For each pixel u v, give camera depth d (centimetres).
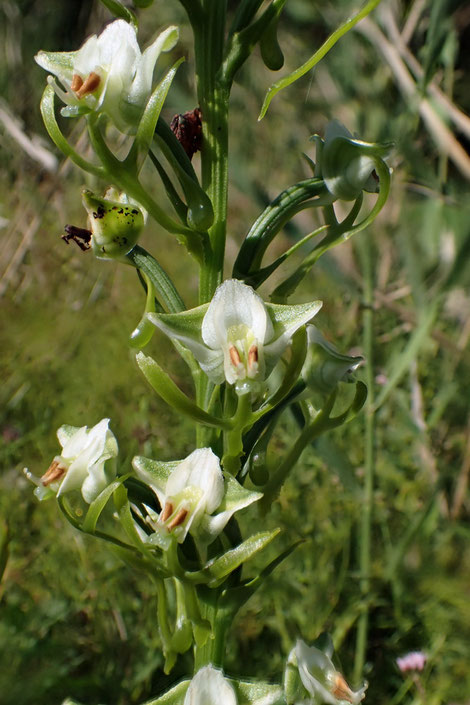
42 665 26
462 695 27
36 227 41
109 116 19
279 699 20
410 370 32
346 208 36
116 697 26
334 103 40
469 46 46
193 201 20
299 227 26
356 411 21
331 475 31
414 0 34
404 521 31
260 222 21
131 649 27
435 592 28
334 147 21
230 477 20
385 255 33
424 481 31
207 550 20
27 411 34
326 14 42
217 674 20
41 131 49
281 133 46
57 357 36
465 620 28
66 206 43
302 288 39
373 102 32
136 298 39
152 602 28
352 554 29
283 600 28
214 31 20
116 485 20
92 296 39
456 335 34
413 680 27
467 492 32
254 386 19
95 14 52
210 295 20
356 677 27
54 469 20
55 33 53
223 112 20
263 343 19
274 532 20
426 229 29
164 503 19
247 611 28
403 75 30
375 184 21
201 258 20
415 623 28
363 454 32
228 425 19
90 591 28
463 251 27
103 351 36
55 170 41
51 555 29
